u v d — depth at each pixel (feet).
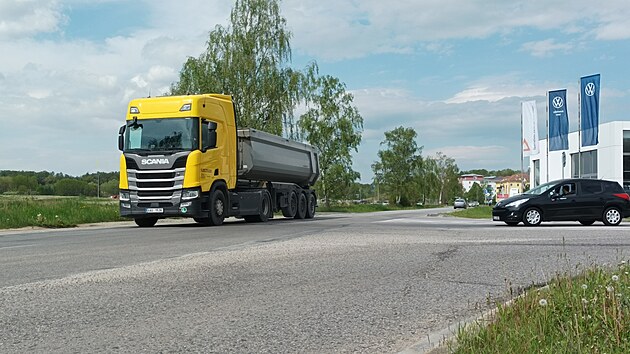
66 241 46.65
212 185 68.64
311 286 25.16
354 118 213.46
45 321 18.47
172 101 66.95
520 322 16.25
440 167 471.21
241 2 145.89
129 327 17.90
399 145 345.31
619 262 29.09
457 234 53.42
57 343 16.12
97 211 87.20
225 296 22.77
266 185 86.07
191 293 23.21
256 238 48.57
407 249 39.29
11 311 19.79
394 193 346.74
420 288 25.02
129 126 67.05
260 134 81.05
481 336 15.19
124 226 73.67
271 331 17.81
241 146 77.36
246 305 21.29
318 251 37.86
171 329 17.78
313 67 165.07
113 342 16.28
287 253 36.63
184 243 43.68
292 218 95.71
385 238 48.44
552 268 30.25
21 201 92.63
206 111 68.03
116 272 28.17
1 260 33.01
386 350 16.15
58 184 219.00
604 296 17.74
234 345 16.25
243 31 144.56
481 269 30.25
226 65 140.36
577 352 13.46
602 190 70.95
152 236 51.47
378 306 21.54
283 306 21.26
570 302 17.75
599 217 70.54
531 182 210.59
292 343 16.61
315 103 210.79
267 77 142.92
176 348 15.83
